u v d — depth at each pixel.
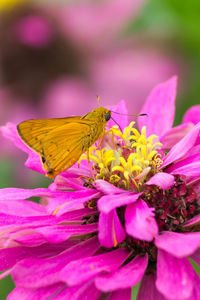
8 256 0.18
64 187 0.19
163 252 0.18
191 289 0.17
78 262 0.17
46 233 0.17
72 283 0.17
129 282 0.17
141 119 0.20
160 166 0.19
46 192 0.19
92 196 0.18
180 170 0.18
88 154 0.19
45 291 0.17
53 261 0.18
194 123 0.20
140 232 0.17
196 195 0.18
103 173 0.19
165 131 0.20
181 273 0.17
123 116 0.20
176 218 0.18
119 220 0.18
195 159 0.19
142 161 0.19
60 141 0.18
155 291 0.18
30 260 0.18
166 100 0.20
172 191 0.18
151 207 0.18
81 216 0.18
